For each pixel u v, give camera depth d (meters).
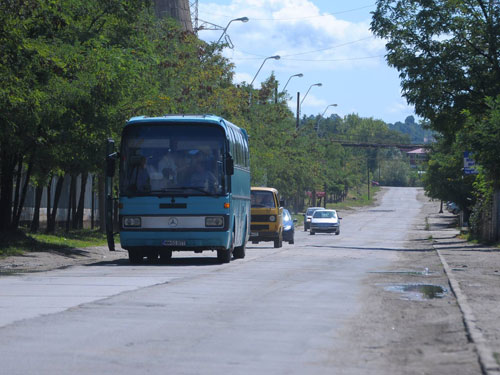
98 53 49.66
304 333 17.83
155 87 61.78
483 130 67.31
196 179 43.66
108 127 52.75
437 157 128.38
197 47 87.81
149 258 50.91
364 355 15.05
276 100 136.12
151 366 13.88
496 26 73.62
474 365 13.75
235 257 52.12
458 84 75.81
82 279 32.28
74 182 89.50
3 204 56.22
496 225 78.06
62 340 16.55
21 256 48.66
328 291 27.97
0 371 13.31
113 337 17.02
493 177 75.19
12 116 43.56
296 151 161.88
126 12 57.09
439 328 18.50
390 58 78.25
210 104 87.69
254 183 118.38
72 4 52.72
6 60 40.50
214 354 15.10
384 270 40.56
